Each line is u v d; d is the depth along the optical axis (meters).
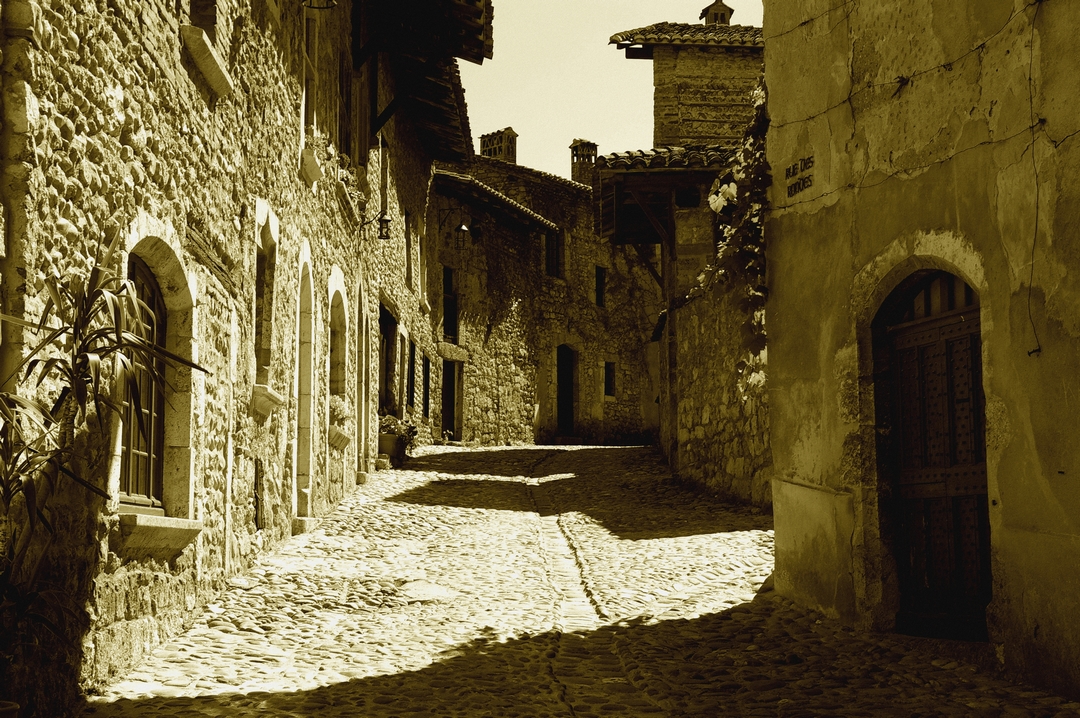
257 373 9.87
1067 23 5.33
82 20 5.30
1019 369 5.67
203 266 7.54
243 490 8.98
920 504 6.93
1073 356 5.25
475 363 27.62
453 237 26.91
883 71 6.96
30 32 4.68
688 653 6.74
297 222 11.23
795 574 8.05
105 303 4.88
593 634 7.38
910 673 5.99
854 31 7.30
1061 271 5.34
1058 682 5.32
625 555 10.35
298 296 11.32
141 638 6.31
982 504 6.39
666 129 21.02
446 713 5.40
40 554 4.83
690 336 15.37
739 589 8.71
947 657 6.23
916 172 6.62
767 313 8.52
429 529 12.19
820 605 7.60
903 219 6.74
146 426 6.76
